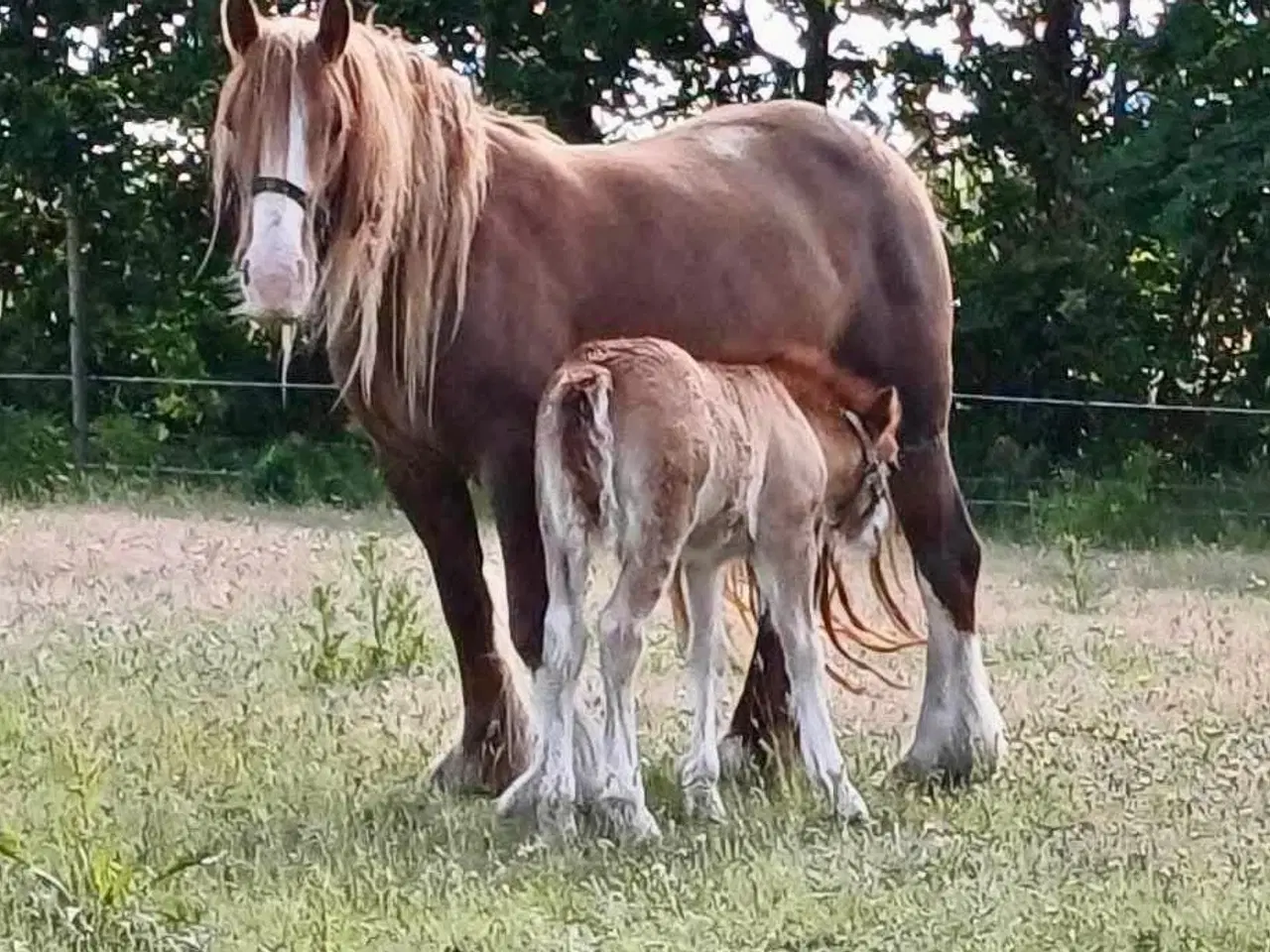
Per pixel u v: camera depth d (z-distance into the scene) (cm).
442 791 694
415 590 1036
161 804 661
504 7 1809
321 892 588
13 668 838
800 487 673
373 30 668
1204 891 593
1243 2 1700
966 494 1709
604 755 649
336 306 648
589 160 700
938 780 723
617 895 593
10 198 1888
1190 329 1809
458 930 565
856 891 594
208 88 1742
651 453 640
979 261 1842
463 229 660
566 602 646
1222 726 782
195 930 555
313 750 730
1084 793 693
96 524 1306
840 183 734
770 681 732
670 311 691
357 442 1742
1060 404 1722
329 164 636
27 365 1883
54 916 555
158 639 902
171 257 1856
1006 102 1902
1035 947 557
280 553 1177
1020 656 922
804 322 717
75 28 1802
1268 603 1109
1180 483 1688
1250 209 1625
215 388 1811
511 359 664
